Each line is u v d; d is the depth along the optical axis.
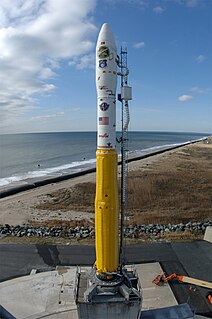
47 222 32.59
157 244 24.58
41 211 37.88
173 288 18.69
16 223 32.88
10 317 15.99
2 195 48.03
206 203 39.34
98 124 13.84
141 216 33.22
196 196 42.81
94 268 15.12
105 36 13.59
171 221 31.62
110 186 13.78
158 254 22.91
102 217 13.82
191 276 20.08
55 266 21.30
